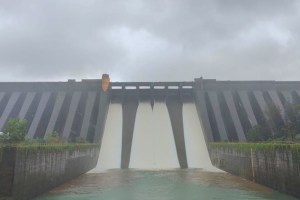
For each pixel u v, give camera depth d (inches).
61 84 3895.2
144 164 2987.2
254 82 3909.9
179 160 3031.5
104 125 3442.4
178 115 3627.0
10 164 1167.0
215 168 2807.6
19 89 3917.3
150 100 3828.7
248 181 2003.0
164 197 1503.4
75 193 1609.3
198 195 1545.3
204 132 3292.3
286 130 2586.1
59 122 3602.4
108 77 3772.1
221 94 3870.6
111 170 2733.8
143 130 3405.5
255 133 2901.1
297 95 3791.8
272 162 1622.8
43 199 1419.8
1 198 1148.5
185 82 3900.1
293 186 1379.2
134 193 1612.9
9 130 1594.5
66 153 1989.4
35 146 1412.4
